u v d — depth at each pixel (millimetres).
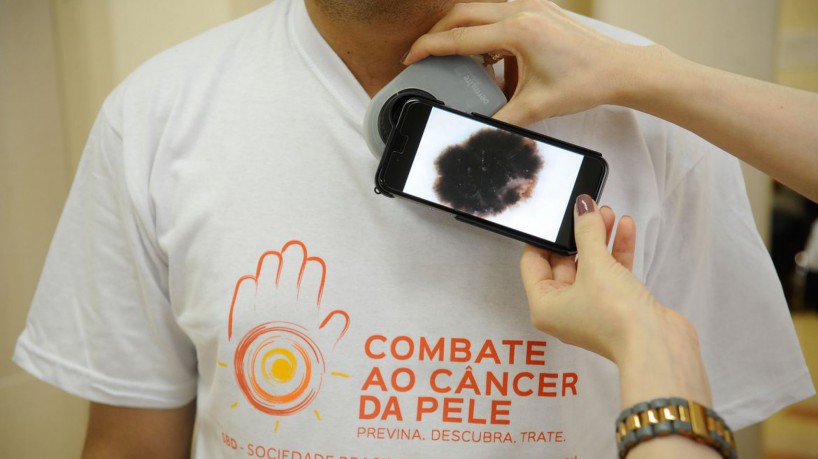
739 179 752
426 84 631
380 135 625
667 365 483
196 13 1146
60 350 766
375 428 638
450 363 637
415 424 638
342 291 639
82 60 1213
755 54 1046
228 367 658
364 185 643
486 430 641
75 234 757
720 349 778
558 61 594
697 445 466
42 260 1253
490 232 639
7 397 1227
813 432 1120
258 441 657
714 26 1044
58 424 1305
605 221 588
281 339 645
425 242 638
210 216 662
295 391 645
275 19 725
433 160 615
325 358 639
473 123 618
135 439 789
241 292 649
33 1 1176
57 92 1228
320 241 644
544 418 646
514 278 641
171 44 1165
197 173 674
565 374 647
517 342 639
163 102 699
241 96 684
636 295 513
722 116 591
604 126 670
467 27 615
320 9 627
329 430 642
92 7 1183
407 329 635
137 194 685
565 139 664
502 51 634
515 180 616
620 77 594
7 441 1232
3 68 1153
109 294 736
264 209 653
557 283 586
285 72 679
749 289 762
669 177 692
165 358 750
